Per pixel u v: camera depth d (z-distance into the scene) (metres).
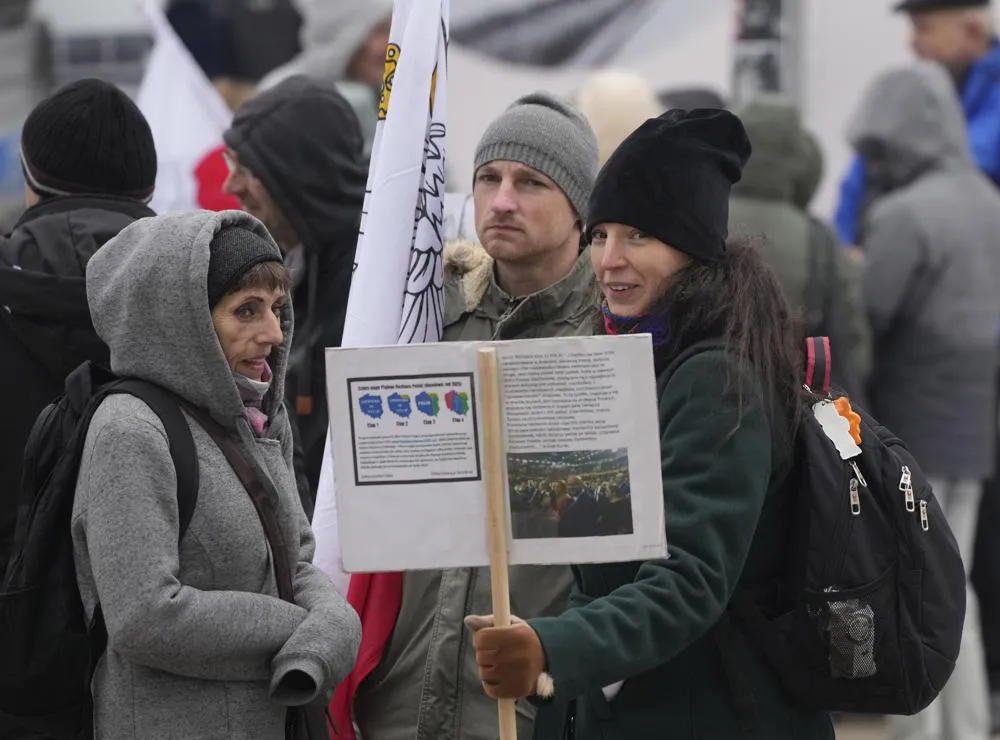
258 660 9.59
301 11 24.86
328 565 11.97
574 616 9.34
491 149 12.30
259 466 9.88
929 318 19.25
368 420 9.38
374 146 12.49
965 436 19.28
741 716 9.88
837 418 10.11
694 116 10.14
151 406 9.59
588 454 9.26
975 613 19.05
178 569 9.44
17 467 11.70
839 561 9.77
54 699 9.83
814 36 22.08
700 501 9.52
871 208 20.38
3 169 25.06
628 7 22.02
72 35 25.11
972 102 22.12
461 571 11.80
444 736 11.73
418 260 12.23
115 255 9.88
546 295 12.14
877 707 9.96
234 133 14.98
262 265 9.87
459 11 22.20
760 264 10.10
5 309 11.56
